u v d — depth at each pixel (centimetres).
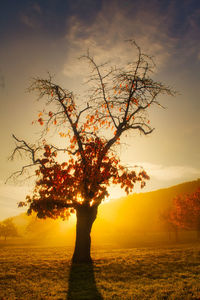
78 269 1444
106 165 1717
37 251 3161
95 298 928
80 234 1717
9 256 2311
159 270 1393
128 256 1959
